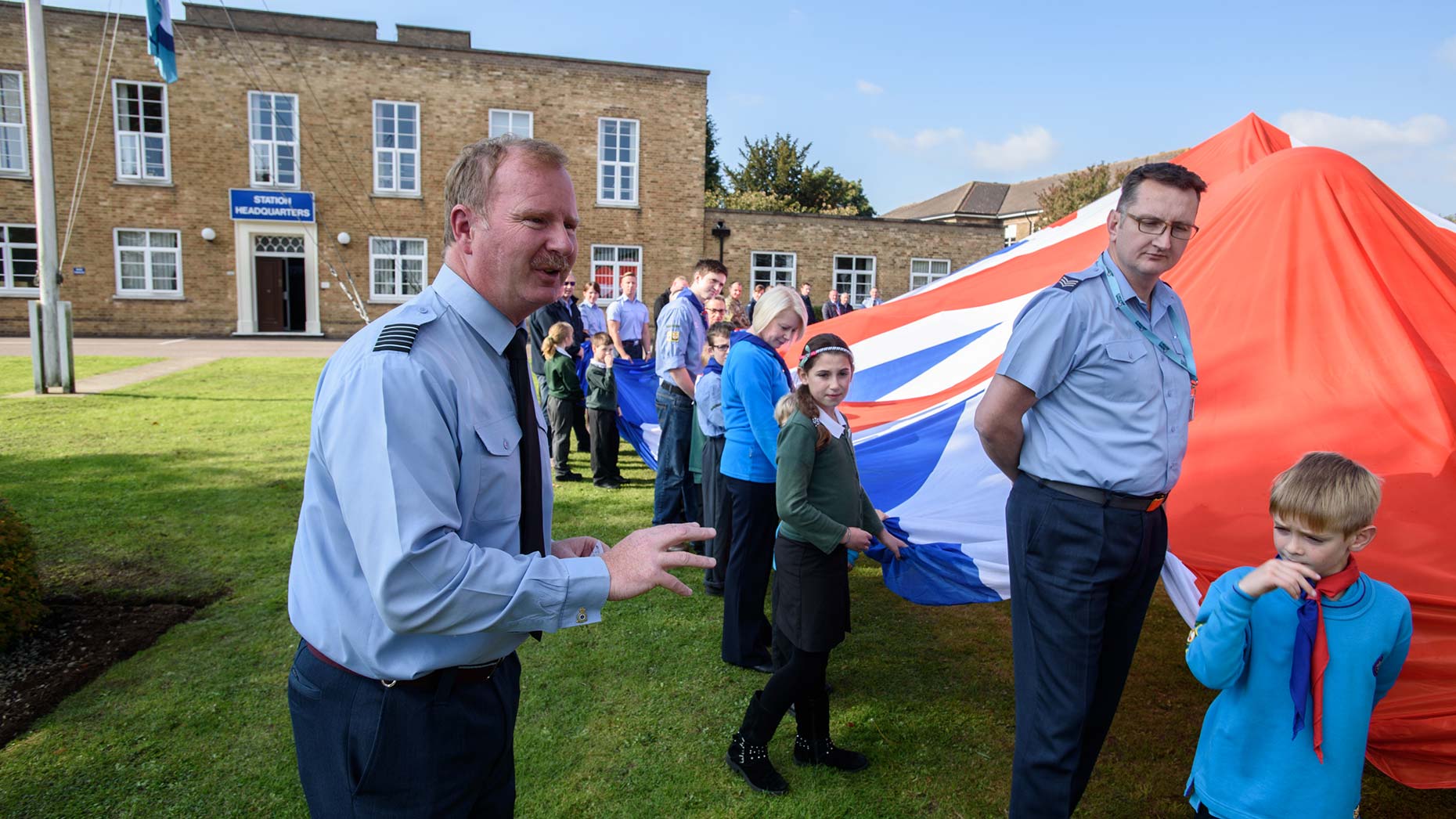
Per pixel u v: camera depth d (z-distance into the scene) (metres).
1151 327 2.29
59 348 10.90
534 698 3.48
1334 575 2.04
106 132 21.48
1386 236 3.91
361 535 1.37
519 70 23.36
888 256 27.23
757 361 3.53
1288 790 2.05
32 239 21.70
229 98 21.95
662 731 3.24
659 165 24.64
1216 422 3.47
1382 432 3.12
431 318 1.53
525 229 1.54
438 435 1.42
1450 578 2.72
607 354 6.87
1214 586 2.20
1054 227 6.69
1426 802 2.87
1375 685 2.07
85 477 6.69
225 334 22.77
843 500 2.91
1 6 20.69
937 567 3.79
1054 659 2.30
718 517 4.55
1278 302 3.73
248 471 6.96
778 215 26.16
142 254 22.16
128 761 2.93
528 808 2.76
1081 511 2.27
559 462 7.34
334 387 1.45
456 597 1.36
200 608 4.21
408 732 1.53
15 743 3.02
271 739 3.08
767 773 2.89
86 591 4.38
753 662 3.75
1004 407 2.33
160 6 11.80
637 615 4.33
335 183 22.75
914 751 3.15
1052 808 2.29
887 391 5.80
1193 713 3.45
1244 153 5.66
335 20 23.36
